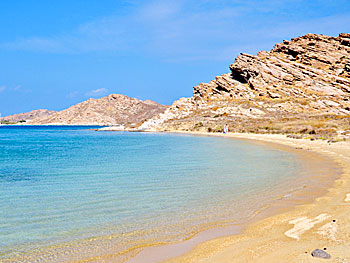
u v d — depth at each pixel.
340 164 21.77
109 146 45.06
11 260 7.74
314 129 57.53
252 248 8.02
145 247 8.39
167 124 100.31
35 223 10.34
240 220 10.38
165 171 20.62
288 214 10.76
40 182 17.55
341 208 11.09
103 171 21.16
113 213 11.34
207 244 8.48
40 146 48.16
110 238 9.03
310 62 109.38
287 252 7.57
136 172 20.41
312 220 9.94
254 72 110.94
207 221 10.35
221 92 114.56
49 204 12.66
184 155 30.44
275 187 15.16
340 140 39.03
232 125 79.75
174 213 11.27
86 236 9.20
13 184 16.98
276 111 86.88
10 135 97.75
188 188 15.26
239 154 30.45
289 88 98.62
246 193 14.07
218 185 15.89
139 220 10.55
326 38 117.88
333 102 86.06
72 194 14.34
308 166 21.61
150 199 13.23
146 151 35.56
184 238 8.95
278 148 35.56
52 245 8.59
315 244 7.98
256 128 70.38
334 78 97.44
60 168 23.02
